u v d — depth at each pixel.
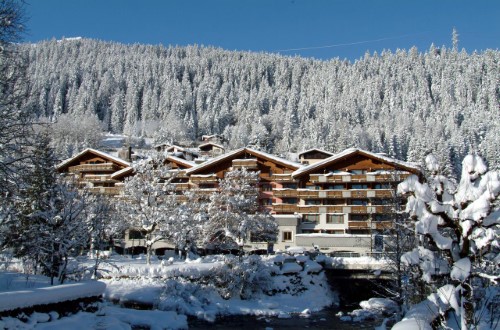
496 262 13.22
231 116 193.88
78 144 123.38
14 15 23.17
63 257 30.95
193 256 55.62
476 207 12.65
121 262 45.25
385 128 147.00
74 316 22.52
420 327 12.85
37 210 29.80
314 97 199.00
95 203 35.06
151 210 44.09
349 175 60.78
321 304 41.97
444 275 14.13
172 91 199.00
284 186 65.44
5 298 18.73
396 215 28.33
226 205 49.91
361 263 45.62
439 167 14.34
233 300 39.59
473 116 149.12
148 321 27.91
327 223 61.84
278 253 50.50
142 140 153.12
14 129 23.67
